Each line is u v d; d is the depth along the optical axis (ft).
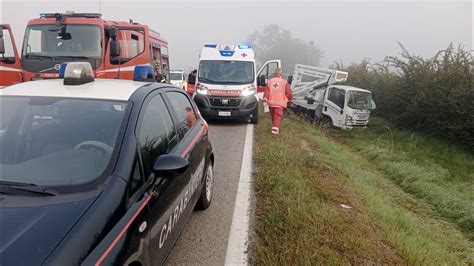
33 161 7.61
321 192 17.28
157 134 9.62
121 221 6.55
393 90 54.95
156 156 8.96
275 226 12.67
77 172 7.27
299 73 59.52
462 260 16.53
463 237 20.42
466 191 29.81
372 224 15.03
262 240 12.09
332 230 12.86
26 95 9.17
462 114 40.52
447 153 40.24
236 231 12.59
